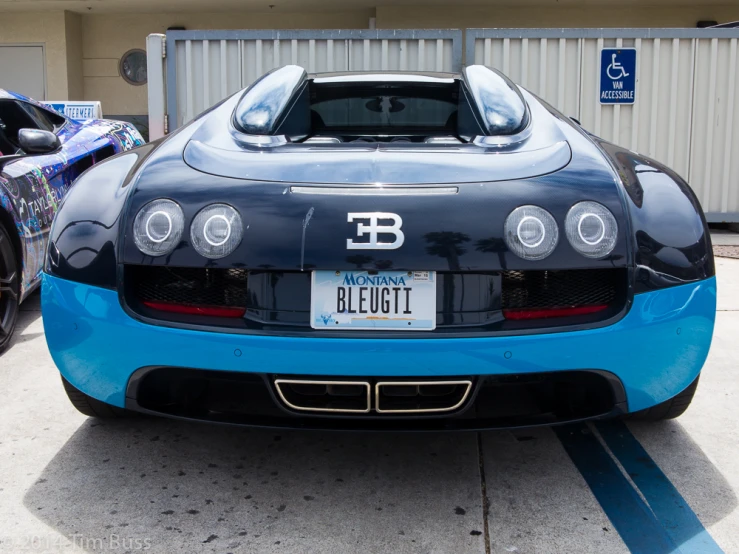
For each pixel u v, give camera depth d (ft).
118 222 5.47
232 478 6.28
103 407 7.09
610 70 21.12
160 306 5.39
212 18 37.81
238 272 5.28
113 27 38.32
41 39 37.24
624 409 5.52
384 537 5.32
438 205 5.16
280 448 6.91
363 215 5.13
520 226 5.09
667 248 5.43
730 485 6.12
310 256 5.07
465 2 34.42
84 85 38.96
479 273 5.16
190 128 6.86
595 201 5.28
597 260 5.15
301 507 5.77
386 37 21.29
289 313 5.20
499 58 21.29
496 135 6.38
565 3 34.55
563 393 5.73
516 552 5.12
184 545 5.20
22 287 10.18
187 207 5.29
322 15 37.27
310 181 5.38
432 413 5.29
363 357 5.07
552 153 5.89
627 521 5.54
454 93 7.75
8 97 12.35
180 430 7.32
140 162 6.17
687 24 35.32
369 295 5.14
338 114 7.63
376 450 6.86
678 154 21.49
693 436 7.13
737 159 21.48
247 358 5.15
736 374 8.93
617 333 5.21
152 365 5.34
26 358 9.56
